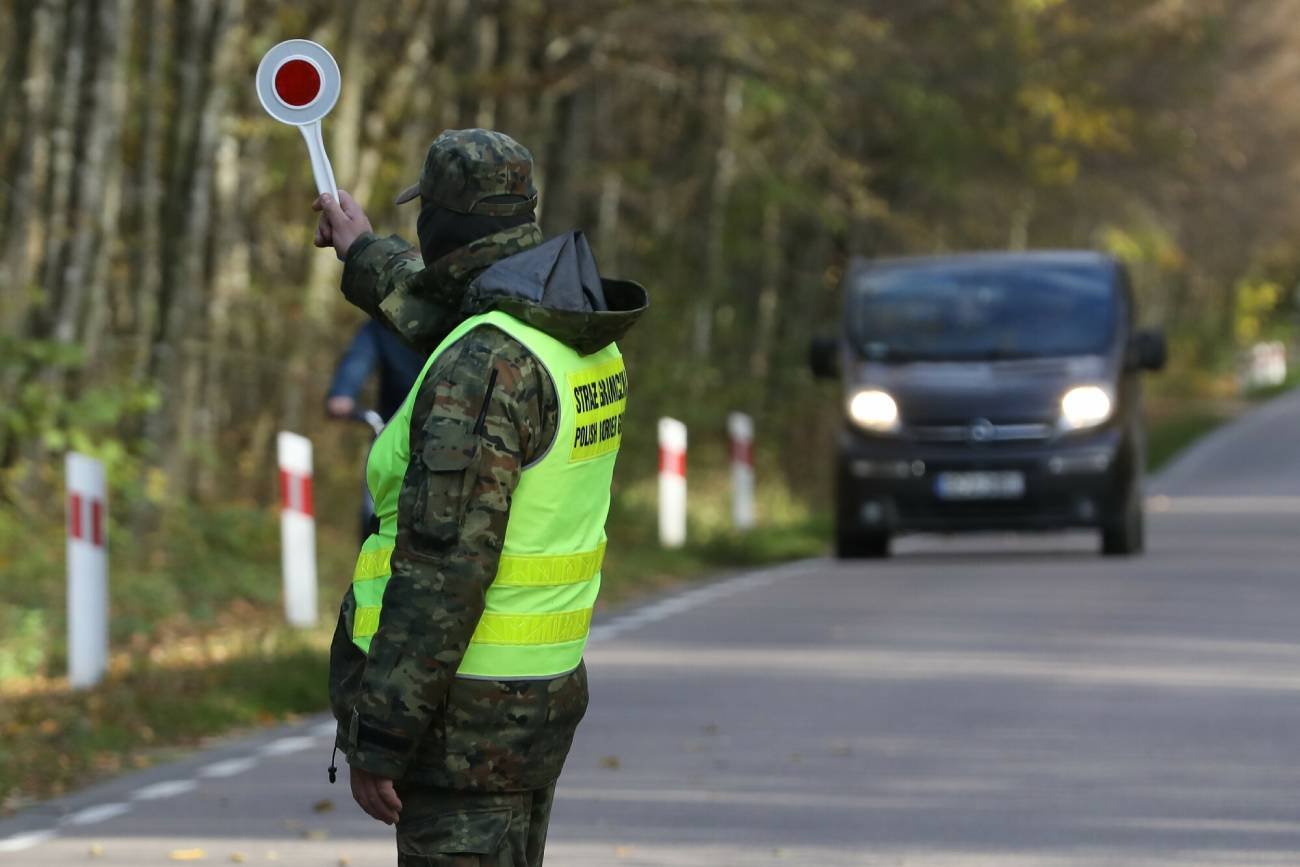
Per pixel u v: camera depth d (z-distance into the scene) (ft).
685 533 162.50
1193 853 55.62
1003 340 142.61
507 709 31.65
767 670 90.58
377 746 30.76
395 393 89.92
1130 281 149.28
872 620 108.78
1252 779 65.46
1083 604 114.01
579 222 232.53
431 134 174.19
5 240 125.59
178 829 59.67
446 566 30.73
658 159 218.79
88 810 62.90
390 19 166.71
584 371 32.19
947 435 139.03
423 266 33.91
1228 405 497.46
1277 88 328.08
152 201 135.74
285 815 61.46
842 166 205.46
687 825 59.36
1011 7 211.20
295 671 85.97
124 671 87.66
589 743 72.84
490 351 31.30
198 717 78.89
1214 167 308.60
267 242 169.58
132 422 136.56
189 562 120.16
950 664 91.56
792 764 68.64
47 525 120.16
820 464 237.86
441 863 31.83
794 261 281.33
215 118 135.54
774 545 162.61
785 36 173.99
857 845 56.65
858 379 142.20
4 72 134.51
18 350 116.06
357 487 149.48
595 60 172.45
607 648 99.25
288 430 153.07
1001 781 65.46
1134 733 73.72
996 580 128.26
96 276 128.57
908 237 250.16
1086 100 240.94
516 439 31.19
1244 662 91.04
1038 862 54.70
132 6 140.97
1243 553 146.10
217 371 151.33
